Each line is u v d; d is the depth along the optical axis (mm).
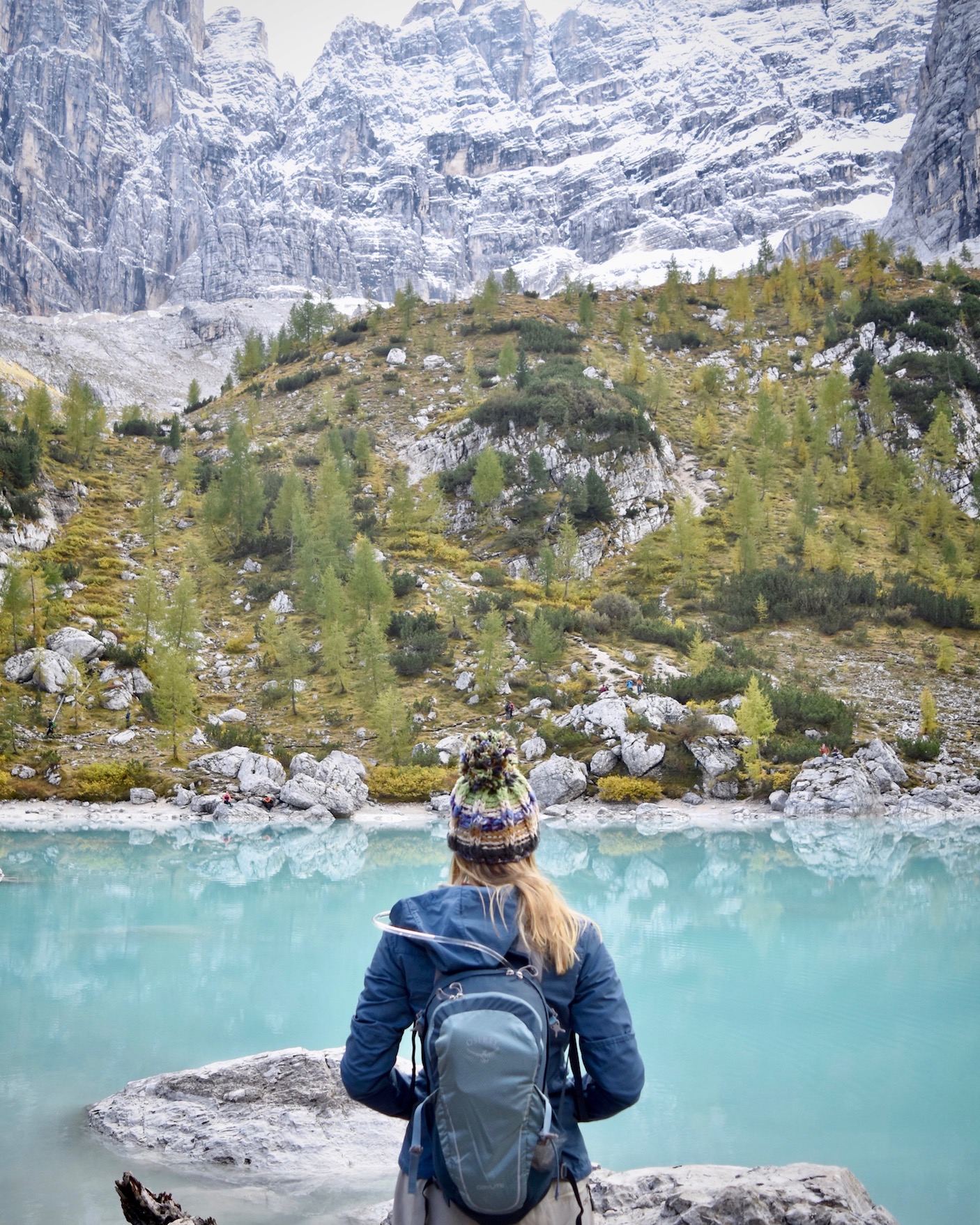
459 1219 2229
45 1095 8664
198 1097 8172
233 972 13688
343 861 27234
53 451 91562
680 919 18156
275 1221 6277
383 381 118688
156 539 80188
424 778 44438
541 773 43719
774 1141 7672
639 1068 2416
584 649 60781
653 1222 4887
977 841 31938
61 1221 6172
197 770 43812
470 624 64125
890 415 97000
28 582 59750
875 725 49312
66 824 35156
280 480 88812
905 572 73250
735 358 121312
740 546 72750
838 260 156125
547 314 135625
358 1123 7875
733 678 51625
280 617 67312
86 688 49562
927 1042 10367
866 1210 4770
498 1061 2121
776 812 40875
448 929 2371
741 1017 11391
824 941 16141
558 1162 2297
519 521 83562
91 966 13992
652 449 88438
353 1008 11797
